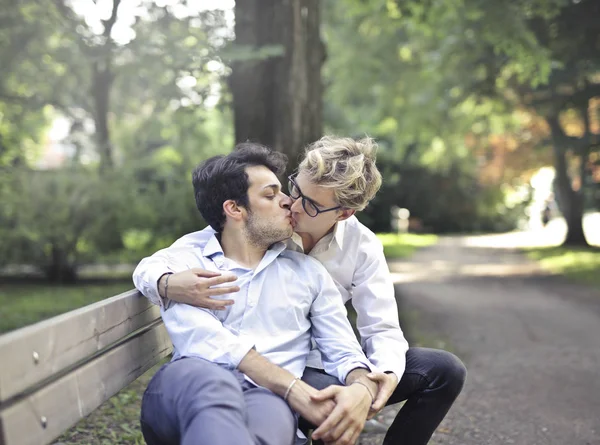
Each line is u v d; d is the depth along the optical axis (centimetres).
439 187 3638
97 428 419
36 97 1327
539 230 3916
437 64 1694
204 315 254
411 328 848
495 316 955
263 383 246
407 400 286
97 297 1166
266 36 893
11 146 1377
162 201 1416
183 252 278
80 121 1930
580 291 1242
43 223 1361
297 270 276
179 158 1845
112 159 1509
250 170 270
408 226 3697
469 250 2488
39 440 195
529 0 1162
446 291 1266
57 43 1173
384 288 292
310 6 896
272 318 265
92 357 239
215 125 2583
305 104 887
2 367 179
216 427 213
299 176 271
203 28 929
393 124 2488
